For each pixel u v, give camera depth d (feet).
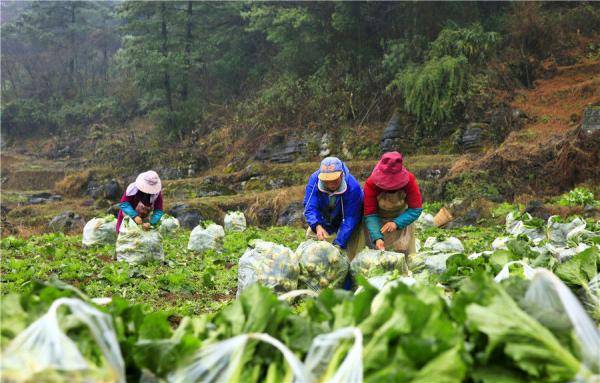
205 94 139.03
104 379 6.64
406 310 7.06
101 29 212.23
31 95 198.39
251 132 111.55
